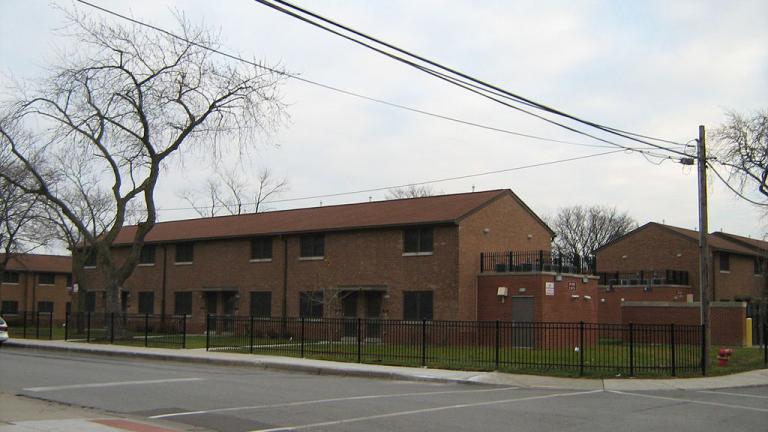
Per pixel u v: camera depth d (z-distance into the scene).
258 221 45.69
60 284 70.19
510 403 14.77
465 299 33.66
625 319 39.84
